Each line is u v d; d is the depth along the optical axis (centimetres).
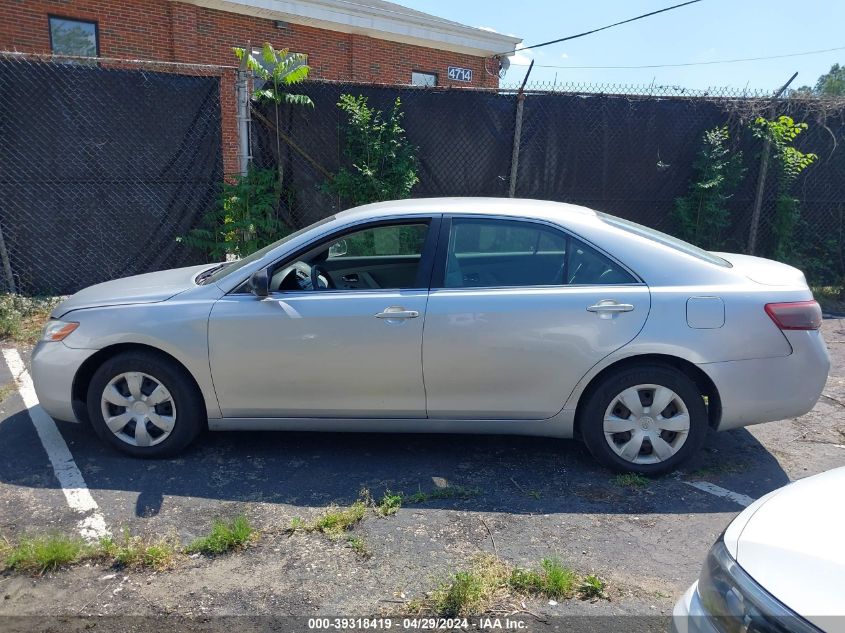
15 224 709
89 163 720
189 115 741
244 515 349
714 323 374
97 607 278
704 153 826
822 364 381
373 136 754
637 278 385
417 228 405
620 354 377
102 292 425
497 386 387
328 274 432
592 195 838
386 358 384
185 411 401
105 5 1216
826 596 167
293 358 387
